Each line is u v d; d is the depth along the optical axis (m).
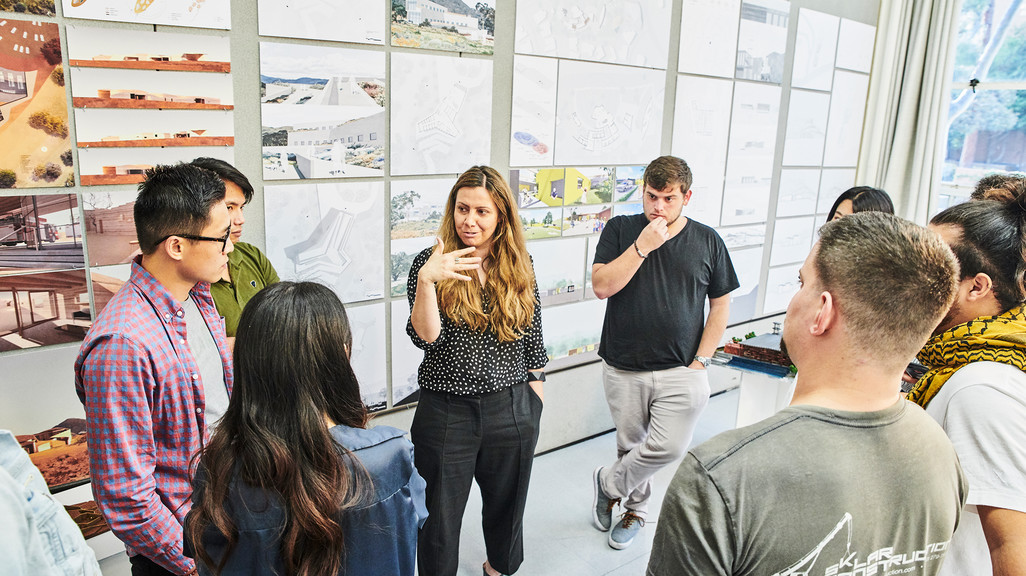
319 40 2.16
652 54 3.15
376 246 2.46
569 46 2.84
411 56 2.38
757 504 0.75
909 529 0.81
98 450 1.23
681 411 2.37
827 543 0.76
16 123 1.68
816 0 3.87
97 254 1.87
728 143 3.63
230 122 2.03
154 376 1.28
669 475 3.09
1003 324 1.12
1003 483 0.96
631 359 2.41
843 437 0.78
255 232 2.16
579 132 2.97
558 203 2.98
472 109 2.60
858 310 0.78
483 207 1.86
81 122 1.78
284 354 0.91
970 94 4.36
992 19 4.22
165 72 1.88
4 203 1.69
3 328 1.74
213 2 1.92
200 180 1.32
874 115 4.45
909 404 0.85
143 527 1.25
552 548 2.47
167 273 1.35
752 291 4.07
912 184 4.39
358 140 2.32
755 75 3.65
